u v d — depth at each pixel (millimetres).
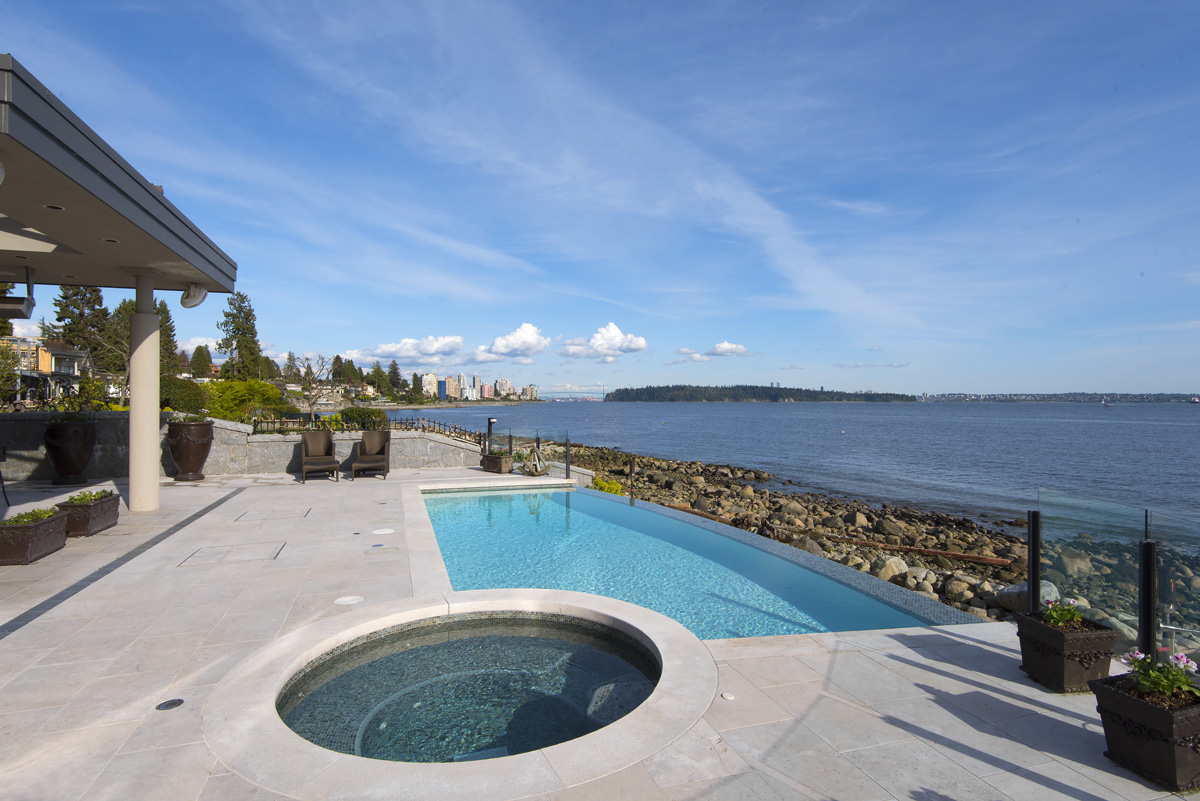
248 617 4766
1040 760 2959
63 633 4402
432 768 2768
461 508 10984
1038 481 29891
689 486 25953
